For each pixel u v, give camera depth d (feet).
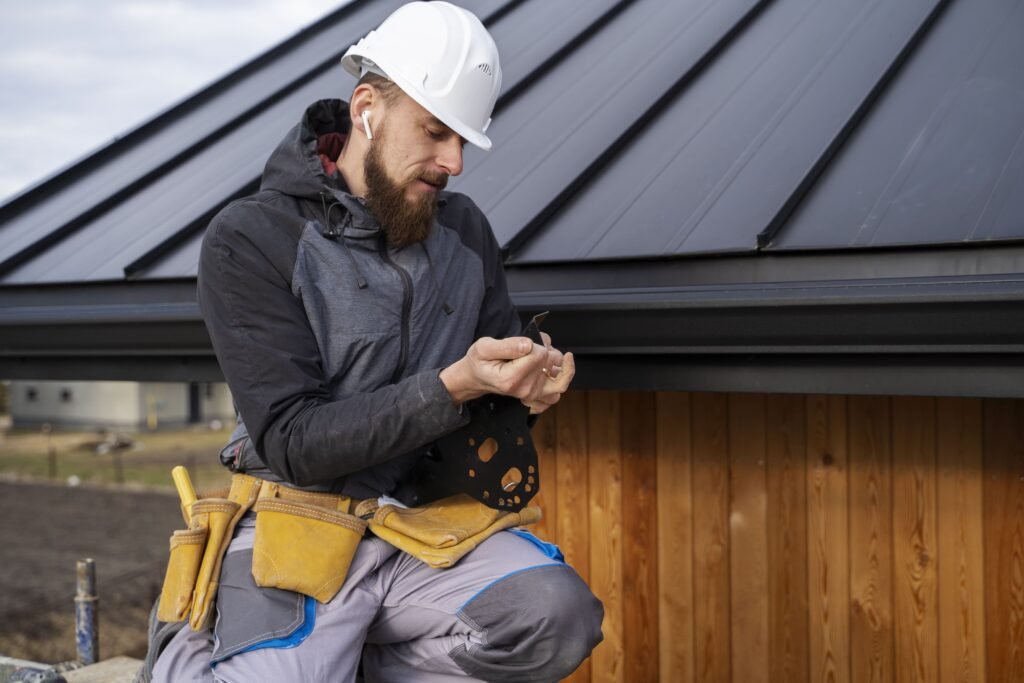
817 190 9.13
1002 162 8.60
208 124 15.99
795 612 10.29
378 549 6.93
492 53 7.14
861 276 8.13
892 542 9.81
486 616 6.76
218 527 6.81
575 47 14.14
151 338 11.02
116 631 34.88
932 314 7.35
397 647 7.37
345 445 6.30
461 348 7.33
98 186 15.15
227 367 6.63
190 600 6.66
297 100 15.47
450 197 7.94
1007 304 7.05
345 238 6.99
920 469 9.67
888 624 9.85
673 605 10.97
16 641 34.58
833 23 12.12
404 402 6.24
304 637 6.50
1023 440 9.20
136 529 50.34
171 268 11.63
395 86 6.86
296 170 7.00
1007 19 10.87
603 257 9.17
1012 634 9.29
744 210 9.09
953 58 10.53
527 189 10.77
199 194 13.29
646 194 10.02
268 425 6.48
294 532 6.64
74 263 12.67
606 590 11.37
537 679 6.80
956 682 9.55
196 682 6.45
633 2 15.17
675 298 8.32
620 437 11.23
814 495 10.17
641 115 11.41
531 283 9.57
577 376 9.44
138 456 71.77
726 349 8.32
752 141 10.26
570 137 11.56
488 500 6.85
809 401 10.16
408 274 7.03
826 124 10.02
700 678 10.82
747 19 13.03
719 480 10.66
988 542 9.37
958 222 8.04
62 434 84.33
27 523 52.13
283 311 6.66
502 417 6.79
